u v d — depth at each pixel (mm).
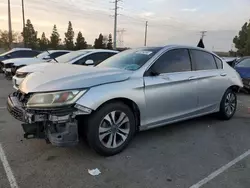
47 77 3426
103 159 3359
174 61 4238
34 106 3061
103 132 3332
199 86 4512
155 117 3895
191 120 5309
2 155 3395
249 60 9797
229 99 5324
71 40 68812
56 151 3549
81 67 3979
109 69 3762
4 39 47312
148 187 2736
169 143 3996
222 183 2844
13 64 10227
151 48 4363
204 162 3359
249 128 4867
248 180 2918
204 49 4926
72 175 2932
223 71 5117
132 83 3541
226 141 4152
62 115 2994
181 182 2848
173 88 4047
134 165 3221
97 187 2709
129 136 3625
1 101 6719
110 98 3275
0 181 2766
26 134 3078
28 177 2863
